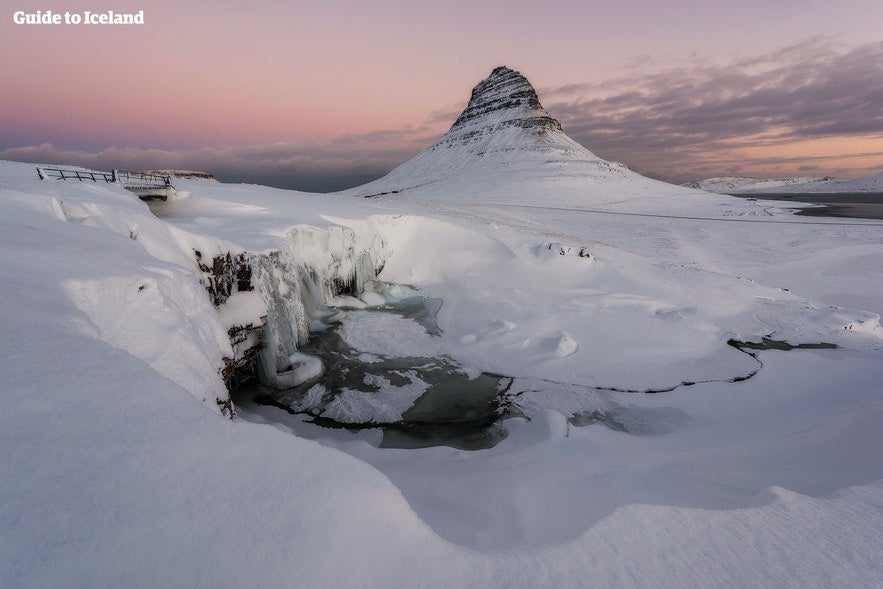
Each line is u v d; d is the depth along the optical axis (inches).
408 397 534.0
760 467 223.9
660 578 111.3
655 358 631.2
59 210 347.6
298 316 659.4
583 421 482.9
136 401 121.5
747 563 118.5
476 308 812.0
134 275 260.7
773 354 653.3
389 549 101.8
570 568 111.3
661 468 223.3
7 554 76.6
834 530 135.7
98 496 91.3
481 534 136.4
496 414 496.4
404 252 1082.1
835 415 389.4
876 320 788.0
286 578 87.3
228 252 538.6
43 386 114.6
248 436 118.6
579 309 782.5
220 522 93.0
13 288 167.0
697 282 984.3
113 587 77.9
